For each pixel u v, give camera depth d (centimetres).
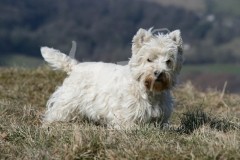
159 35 1127
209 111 1373
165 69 1088
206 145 991
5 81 1625
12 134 1072
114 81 1149
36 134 1062
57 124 1141
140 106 1112
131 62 1122
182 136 1047
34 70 1712
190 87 1667
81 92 1202
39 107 1405
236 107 1494
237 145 979
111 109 1141
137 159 962
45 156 980
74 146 991
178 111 1378
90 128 1060
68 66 1261
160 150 967
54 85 1587
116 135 1031
